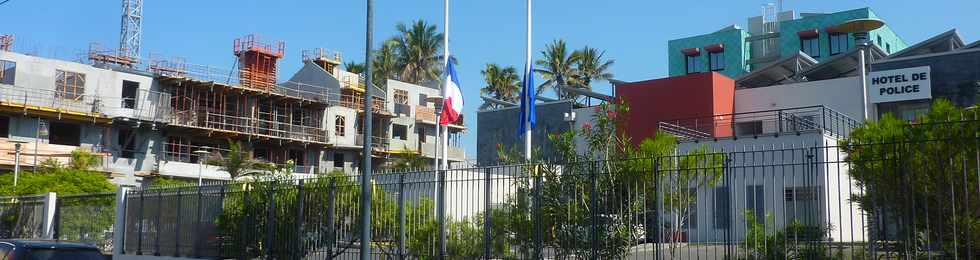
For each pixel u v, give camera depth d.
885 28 66.06
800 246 11.16
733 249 12.00
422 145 62.00
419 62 71.25
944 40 30.52
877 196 10.58
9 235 24.17
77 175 35.72
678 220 12.73
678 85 32.59
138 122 47.22
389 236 14.70
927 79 28.33
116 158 46.72
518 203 13.26
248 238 17.36
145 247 19.88
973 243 10.03
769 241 11.78
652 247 12.29
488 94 69.62
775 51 66.25
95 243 21.14
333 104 58.62
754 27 69.56
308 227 16.16
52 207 22.50
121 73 47.50
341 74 63.62
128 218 20.56
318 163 56.94
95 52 49.47
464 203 14.52
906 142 9.99
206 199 18.48
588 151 13.57
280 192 16.95
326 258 15.62
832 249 12.04
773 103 31.89
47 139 44.25
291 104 56.16
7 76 43.56
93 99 45.88
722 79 32.41
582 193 12.64
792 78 35.12
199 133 50.47
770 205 20.55
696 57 67.31
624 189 12.42
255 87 54.66
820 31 63.44
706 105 31.70
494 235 13.39
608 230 12.32
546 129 39.03
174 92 50.19
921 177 10.40
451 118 21.17
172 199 19.38
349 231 15.38
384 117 60.78
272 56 58.59
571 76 66.06
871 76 29.58
